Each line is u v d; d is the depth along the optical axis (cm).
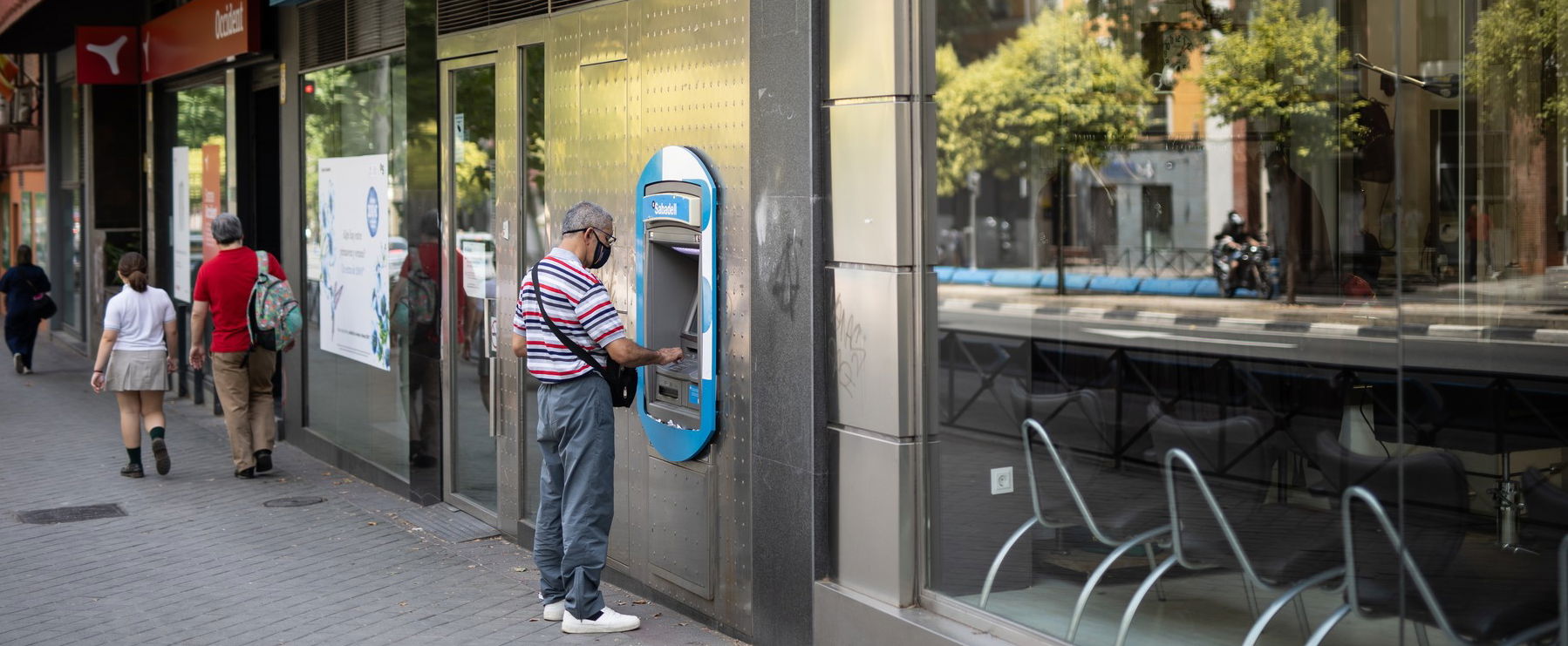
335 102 1021
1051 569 516
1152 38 1000
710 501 597
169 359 995
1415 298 469
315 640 587
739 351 575
